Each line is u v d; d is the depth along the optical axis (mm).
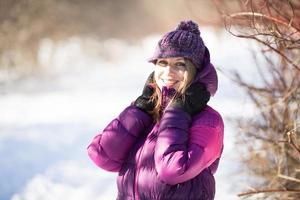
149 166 2666
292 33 3641
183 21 2766
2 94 13680
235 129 4805
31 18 17703
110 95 12375
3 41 16922
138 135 2803
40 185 6516
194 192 2625
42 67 18156
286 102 4289
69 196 6207
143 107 2807
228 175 5258
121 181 2764
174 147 2570
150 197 2646
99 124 9312
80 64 19969
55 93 13477
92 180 6617
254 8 3771
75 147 7965
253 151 4660
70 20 20188
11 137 8438
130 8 24609
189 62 2684
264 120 4559
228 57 13320
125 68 18453
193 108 2658
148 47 24484
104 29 22172
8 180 6688
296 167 4406
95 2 21906
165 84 2725
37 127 9172
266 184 4746
